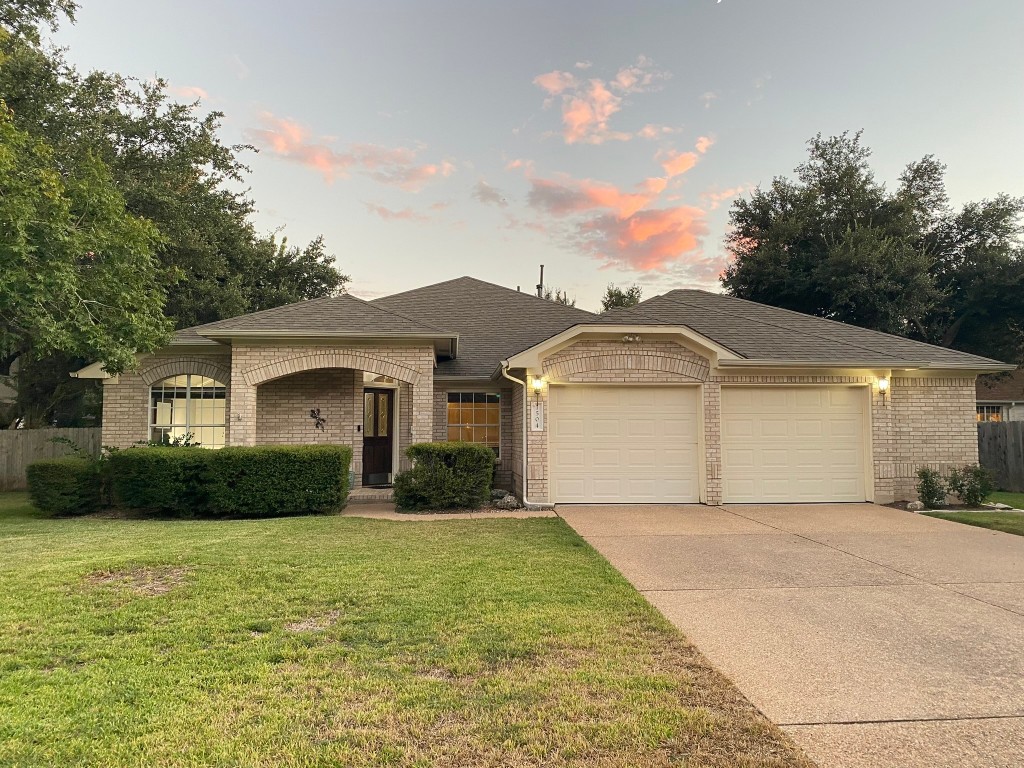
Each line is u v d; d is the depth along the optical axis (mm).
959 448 12516
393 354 12336
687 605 5375
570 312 18156
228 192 24453
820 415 12211
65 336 9930
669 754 2914
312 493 10523
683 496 11859
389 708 3354
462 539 8133
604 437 11898
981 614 5148
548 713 3305
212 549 7266
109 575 6070
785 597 5633
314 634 4508
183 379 13555
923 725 3236
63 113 15695
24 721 3184
